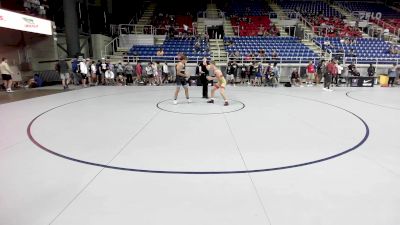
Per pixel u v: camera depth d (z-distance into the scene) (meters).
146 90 12.49
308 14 24.80
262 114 7.29
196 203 2.93
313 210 2.80
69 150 4.48
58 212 2.75
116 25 20.89
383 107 8.54
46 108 8.01
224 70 16.80
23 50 14.26
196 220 2.64
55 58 14.95
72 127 5.89
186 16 24.50
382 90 13.31
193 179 3.47
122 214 2.73
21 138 5.11
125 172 3.66
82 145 4.72
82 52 17.22
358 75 15.77
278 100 9.73
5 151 4.43
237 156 4.25
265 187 3.27
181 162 4.00
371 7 27.67
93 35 17.70
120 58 17.56
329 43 18.94
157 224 2.57
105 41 18.59
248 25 22.75
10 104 8.65
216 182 3.39
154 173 3.63
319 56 17.83
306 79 16.00
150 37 19.50
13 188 3.22
